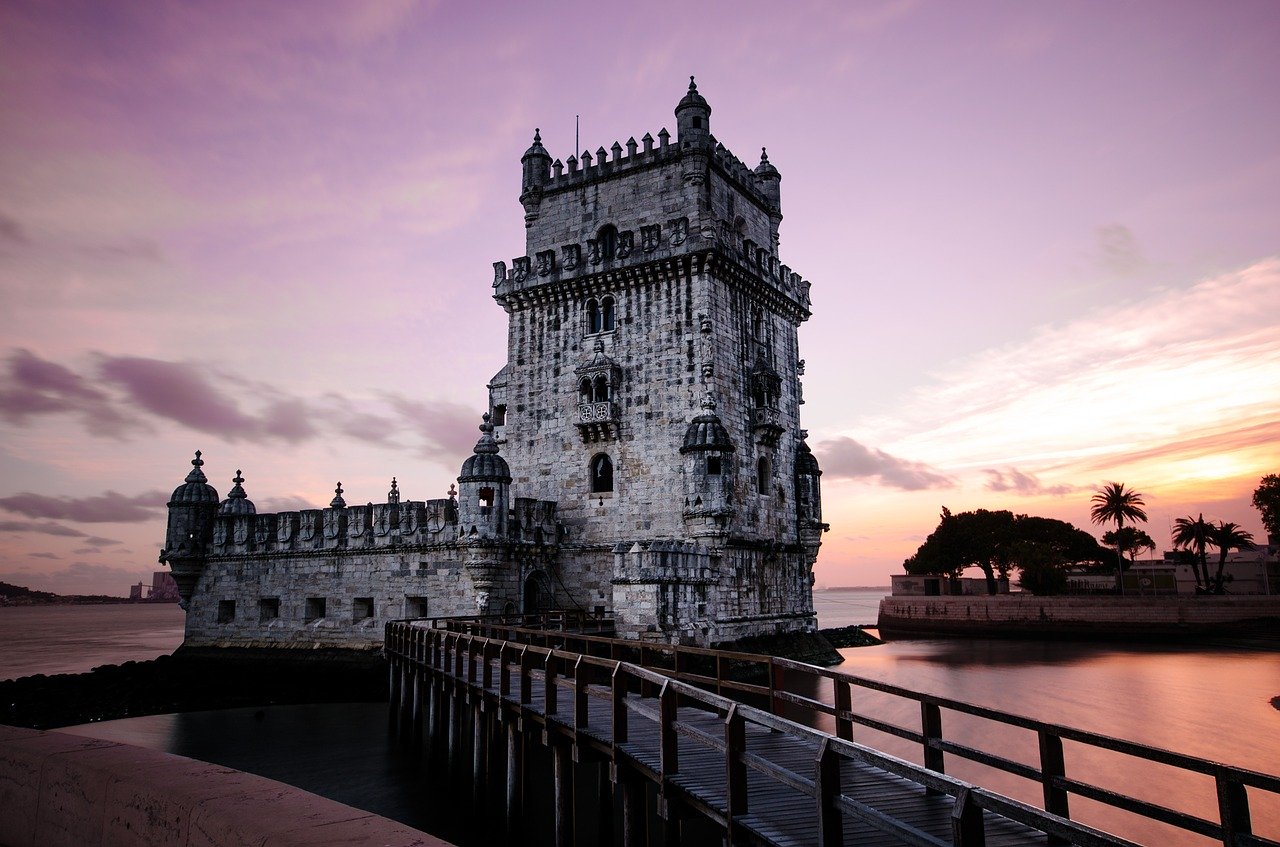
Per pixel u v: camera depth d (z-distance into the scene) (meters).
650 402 50.84
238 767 31.80
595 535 51.31
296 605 53.34
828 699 44.44
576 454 52.94
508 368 56.41
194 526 58.56
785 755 15.41
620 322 52.69
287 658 51.69
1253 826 23.75
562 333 54.91
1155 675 56.19
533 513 50.31
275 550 54.44
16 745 7.31
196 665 54.78
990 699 45.91
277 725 39.38
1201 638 81.81
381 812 26.30
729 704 12.08
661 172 53.56
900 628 107.88
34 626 192.25
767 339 57.44
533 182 58.03
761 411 53.59
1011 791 27.31
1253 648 74.56
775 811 12.10
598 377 51.69
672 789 13.80
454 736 28.67
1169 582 105.12
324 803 5.67
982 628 96.25
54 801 6.80
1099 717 40.56
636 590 41.81
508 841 22.27
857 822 11.62
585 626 44.47
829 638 78.31
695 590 44.16
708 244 49.50
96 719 41.19
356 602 50.91
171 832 5.73
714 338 50.25
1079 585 110.75
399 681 39.06
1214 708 42.94
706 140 52.97
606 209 55.28
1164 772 29.80
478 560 45.19
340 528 51.97
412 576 48.69
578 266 53.94
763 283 55.59
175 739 36.59
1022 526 114.38
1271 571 106.81
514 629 29.66
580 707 18.06
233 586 56.78
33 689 48.00
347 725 39.25
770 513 54.91
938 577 116.12
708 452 47.75
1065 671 58.72
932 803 12.48
